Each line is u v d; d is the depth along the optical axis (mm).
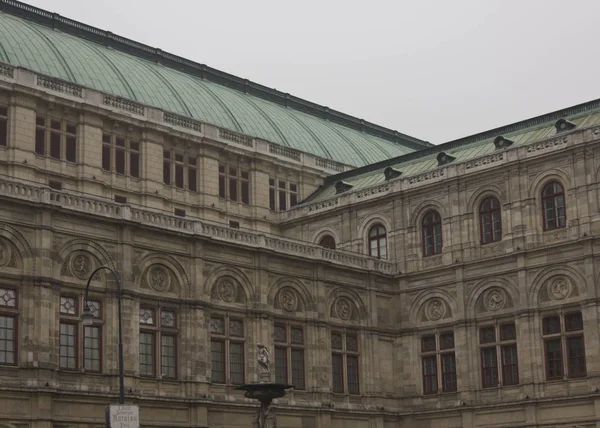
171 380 57750
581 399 60875
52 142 64562
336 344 67500
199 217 71438
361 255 70125
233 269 62312
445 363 68438
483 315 66812
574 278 62812
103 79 70938
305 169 79688
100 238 55812
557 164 64438
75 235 54750
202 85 81188
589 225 62281
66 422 52062
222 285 61750
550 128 69625
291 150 79125
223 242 61562
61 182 64312
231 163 74938
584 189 62812
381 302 70812
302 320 65812
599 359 60625
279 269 64875
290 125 84500
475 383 66250
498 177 67188
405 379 69938
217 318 61125
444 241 69312
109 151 67375
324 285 67125
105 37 79000
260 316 62812
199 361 58938
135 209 57656
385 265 71438
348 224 74375
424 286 70000
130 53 80688
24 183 52969
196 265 60000
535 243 64750
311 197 79812
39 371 51375
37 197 53281
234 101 81938
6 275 51625
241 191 75250
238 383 61344
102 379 54562
